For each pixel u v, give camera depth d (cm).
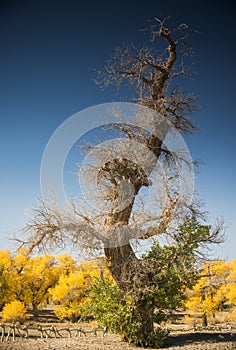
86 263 1157
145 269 1052
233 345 1073
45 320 2797
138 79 1184
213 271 1986
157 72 1206
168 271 1077
